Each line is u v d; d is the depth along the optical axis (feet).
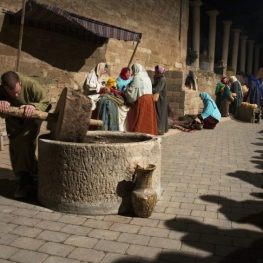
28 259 8.49
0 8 24.68
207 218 11.37
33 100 12.75
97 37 32.78
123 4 38.96
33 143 13.10
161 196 13.56
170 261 8.54
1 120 24.62
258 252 9.10
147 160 12.14
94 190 11.24
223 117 46.93
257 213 11.91
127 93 23.39
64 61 30.71
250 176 16.94
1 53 25.35
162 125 29.43
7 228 10.22
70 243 9.36
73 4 31.68
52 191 11.69
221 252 9.05
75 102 11.19
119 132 14.94
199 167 18.66
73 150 11.10
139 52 42.80
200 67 69.51
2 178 15.33
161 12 46.98
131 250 9.04
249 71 103.30
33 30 27.35
